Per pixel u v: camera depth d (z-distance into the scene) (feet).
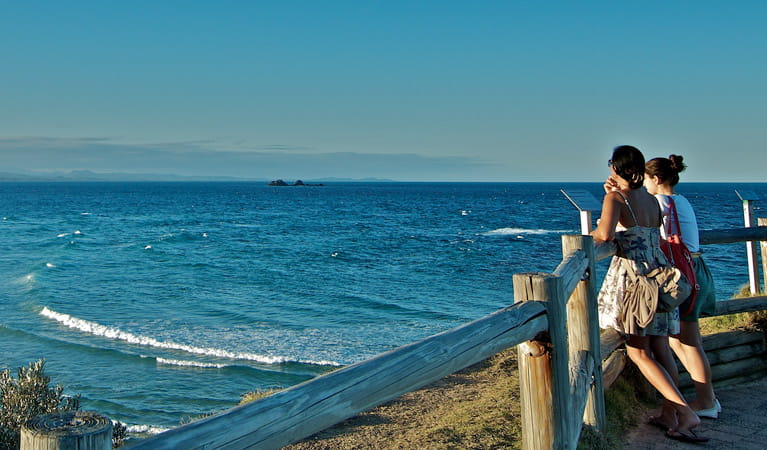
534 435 9.68
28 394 20.35
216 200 454.40
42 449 3.79
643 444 12.70
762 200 333.42
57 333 61.36
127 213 292.40
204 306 72.33
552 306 9.44
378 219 237.04
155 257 121.49
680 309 13.74
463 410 15.06
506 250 127.54
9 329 63.10
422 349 7.01
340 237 161.79
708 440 12.66
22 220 240.73
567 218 237.25
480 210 296.71
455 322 62.03
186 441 4.43
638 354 13.06
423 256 118.42
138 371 48.73
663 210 13.73
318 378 5.93
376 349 52.11
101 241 156.76
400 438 13.71
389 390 6.45
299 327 60.59
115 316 68.18
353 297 76.02
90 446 3.90
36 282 91.91
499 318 8.42
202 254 125.70
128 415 40.16
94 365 50.67
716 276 84.94
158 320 65.62
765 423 13.75
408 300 73.82
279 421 5.20
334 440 14.03
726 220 193.88
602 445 11.85
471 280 89.20
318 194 587.68
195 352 52.80
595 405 12.22
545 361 9.54
